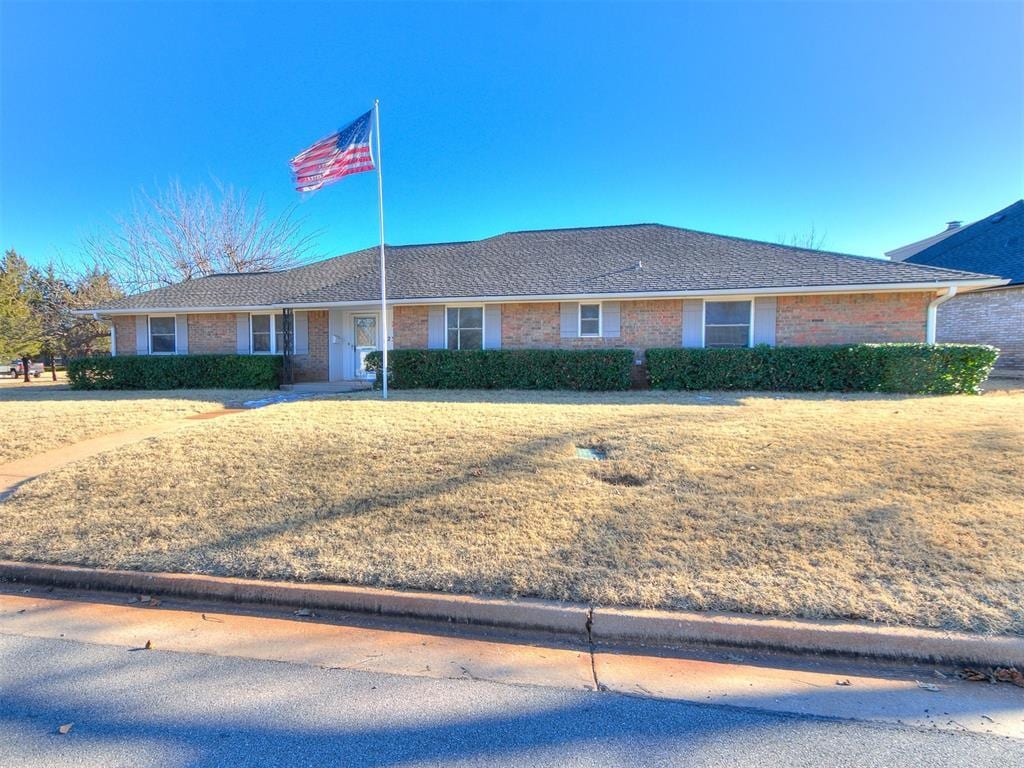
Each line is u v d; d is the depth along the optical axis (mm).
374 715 2545
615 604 3330
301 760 2260
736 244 15000
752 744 2334
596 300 13633
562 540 4078
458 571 3697
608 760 2246
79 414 9508
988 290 17969
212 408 10727
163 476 5574
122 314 16750
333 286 15766
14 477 6004
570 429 7066
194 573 3861
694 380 12273
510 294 13641
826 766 2205
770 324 12859
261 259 29750
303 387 14695
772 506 4543
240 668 2945
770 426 7047
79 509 4910
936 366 10930
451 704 2625
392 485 5180
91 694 2717
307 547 4098
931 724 2469
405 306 14781
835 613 3170
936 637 2957
